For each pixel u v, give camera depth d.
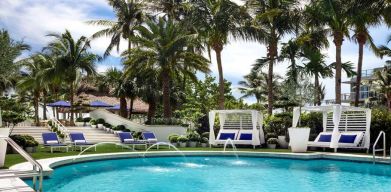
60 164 12.55
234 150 19.02
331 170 13.48
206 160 16.28
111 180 11.23
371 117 18.72
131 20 34.16
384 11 21.67
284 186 10.48
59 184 10.18
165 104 25.06
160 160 16.02
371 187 10.37
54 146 16.52
